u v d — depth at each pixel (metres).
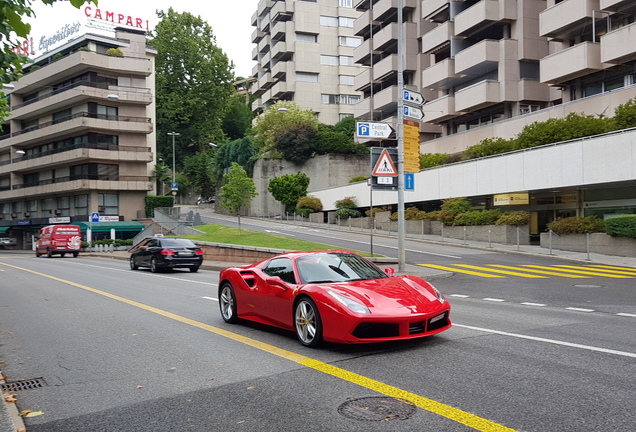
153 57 60.47
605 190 25.70
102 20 56.47
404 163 16.30
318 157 58.12
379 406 4.32
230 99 90.38
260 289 7.71
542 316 8.78
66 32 57.28
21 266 27.42
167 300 12.02
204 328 8.33
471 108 38.19
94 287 15.55
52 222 57.59
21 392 5.18
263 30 84.81
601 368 5.27
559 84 31.62
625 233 20.44
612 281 14.02
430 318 6.29
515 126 33.16
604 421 3.84
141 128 54.94
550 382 4.83
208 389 5.03
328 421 4.03
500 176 29.36
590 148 23.89
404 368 5.46
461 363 5.60
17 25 5.26
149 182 56.47
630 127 22.86
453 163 33.97
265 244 29.98
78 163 54.53
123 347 7.12
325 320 6.24
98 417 4.37
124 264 29.12
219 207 71.56
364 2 54.75
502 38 37.19
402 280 7.11
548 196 29.14
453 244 27.86
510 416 3.99
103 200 54.53
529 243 26.67
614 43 26.66
